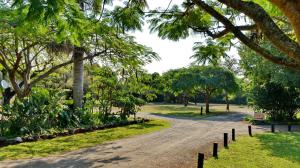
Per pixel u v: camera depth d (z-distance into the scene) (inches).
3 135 537.6
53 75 904.3
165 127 799.7
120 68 893.8
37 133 569.3
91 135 626.5
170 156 431.8
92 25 172.7
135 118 965.2
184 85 1423.5
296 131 747.4
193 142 557.3
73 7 147.7
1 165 362.3
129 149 480.1
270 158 427.2
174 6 174.4
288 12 92.5
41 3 111.3
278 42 101.3
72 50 673.0
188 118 1128.2
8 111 567.8
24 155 417.4
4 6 381.7
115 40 642.8
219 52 197.9
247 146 519.2
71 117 709.3
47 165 366.6
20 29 144.1
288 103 1026.1
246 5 104.6
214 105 2198.6
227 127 828.6
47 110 629.3
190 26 174.6
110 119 874.1
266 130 768.9
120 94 935.0
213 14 120.6
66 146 493.0
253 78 992.2
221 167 373.1
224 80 1385.3
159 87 1108.5
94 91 931.3
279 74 809.5
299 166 384.8
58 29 155.8
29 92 678.5
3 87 758.5
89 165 370.9
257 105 1068.5
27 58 684.7
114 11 170.9
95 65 906.7
